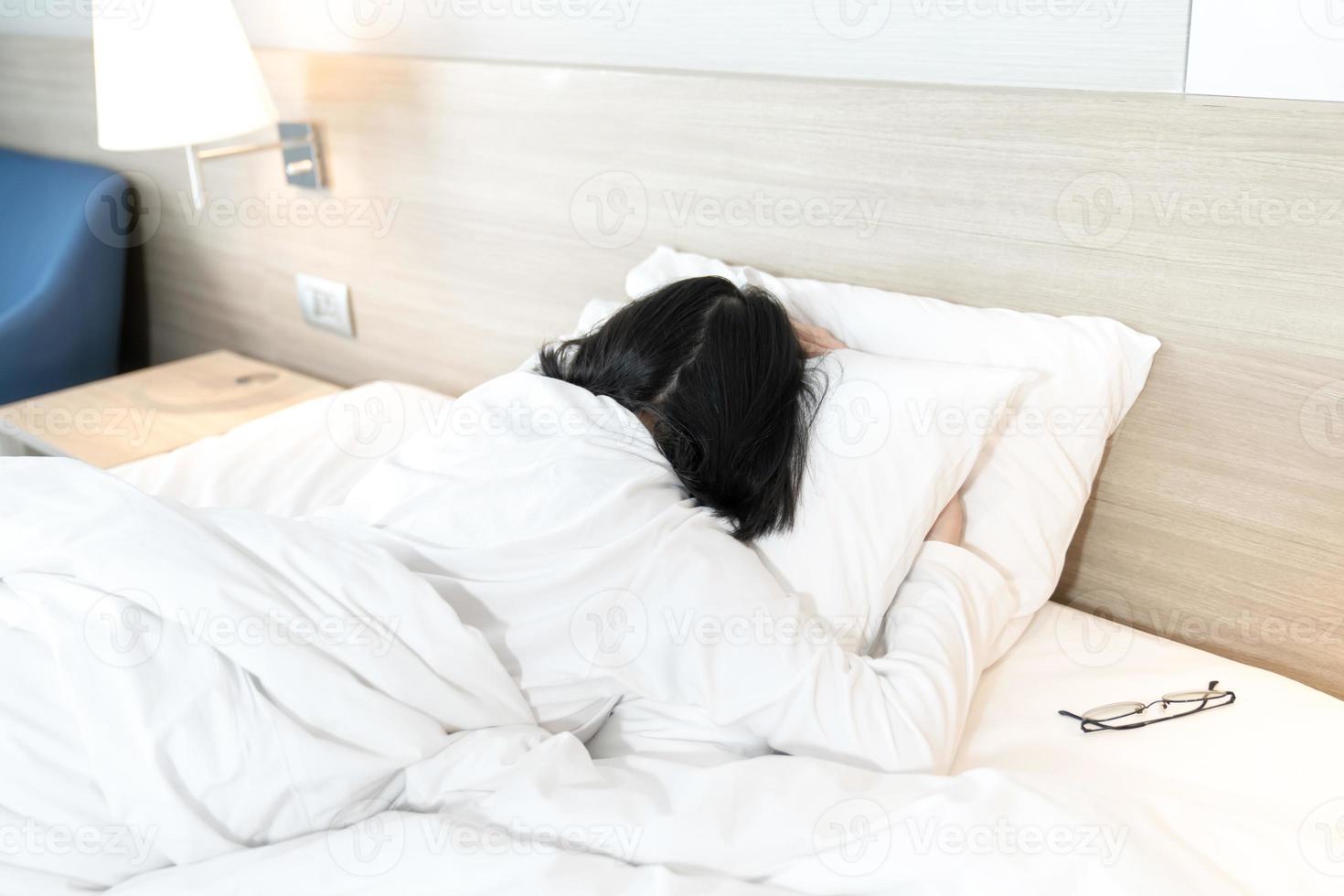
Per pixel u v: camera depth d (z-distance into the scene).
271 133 1.91
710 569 0.97
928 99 1.20
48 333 2.10
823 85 1.27
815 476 1.08
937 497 1.09
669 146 1.43
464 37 1.64
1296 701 1.05
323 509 1.16
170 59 1.54
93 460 1.61
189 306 2.27
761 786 0.89
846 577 1.06
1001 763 0.99
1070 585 1.30
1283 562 1.13
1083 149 1.12
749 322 1.07
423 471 1.10
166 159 2.13
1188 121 1.04
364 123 1.78
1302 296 1.03
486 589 0.99
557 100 1.52
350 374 2.04
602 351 1.12
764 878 0.85
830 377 1.13
